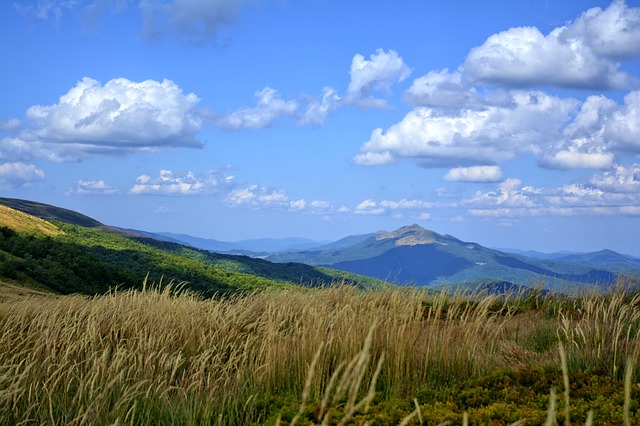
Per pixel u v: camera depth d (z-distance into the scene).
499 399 6.38
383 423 5.70
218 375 8.06
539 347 9.13
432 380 7.42
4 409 6.21
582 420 5.54
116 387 6.77
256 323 9.84
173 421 6.15
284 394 7.08
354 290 12.75
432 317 10.98
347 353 7.48
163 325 9.35
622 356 7.29
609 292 12.38
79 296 12.55
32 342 8.59
